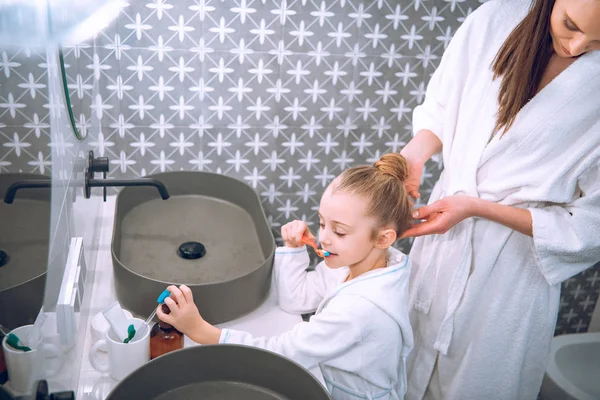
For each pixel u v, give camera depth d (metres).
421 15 1.70
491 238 1.36
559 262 1.31
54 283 0.77
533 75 1.23
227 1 1.56
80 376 0.99
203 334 1.04
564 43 1.14
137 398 0.87
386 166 1.16
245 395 0.93
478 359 1.45
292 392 0.92
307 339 1.06
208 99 1.68
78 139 1.11
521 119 1.27
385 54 1.73
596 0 1.03
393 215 1.12
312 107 1.77
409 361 1.59
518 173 1.30
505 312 1.40
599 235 1.26
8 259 0.62
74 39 1.09
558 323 2.43
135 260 1.32
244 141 1.78
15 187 0.63
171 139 1.72
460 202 1.27
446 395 1.54
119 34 1.54
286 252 1.30
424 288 1.48
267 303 1.29
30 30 0.65
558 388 1.90
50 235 0.72
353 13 1.65
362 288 1.09
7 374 0.63
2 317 0.61
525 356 1.46
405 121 1.86
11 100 0.60
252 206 1.58
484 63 1.34
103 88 1.60
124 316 1.01
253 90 1.70
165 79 1.63
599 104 1.21
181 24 1.56
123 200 1.51
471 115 1.35
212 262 1.36
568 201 1.29
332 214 1.11
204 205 1.62
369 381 1.11
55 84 0.81
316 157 1.85
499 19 1.33
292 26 1.63
